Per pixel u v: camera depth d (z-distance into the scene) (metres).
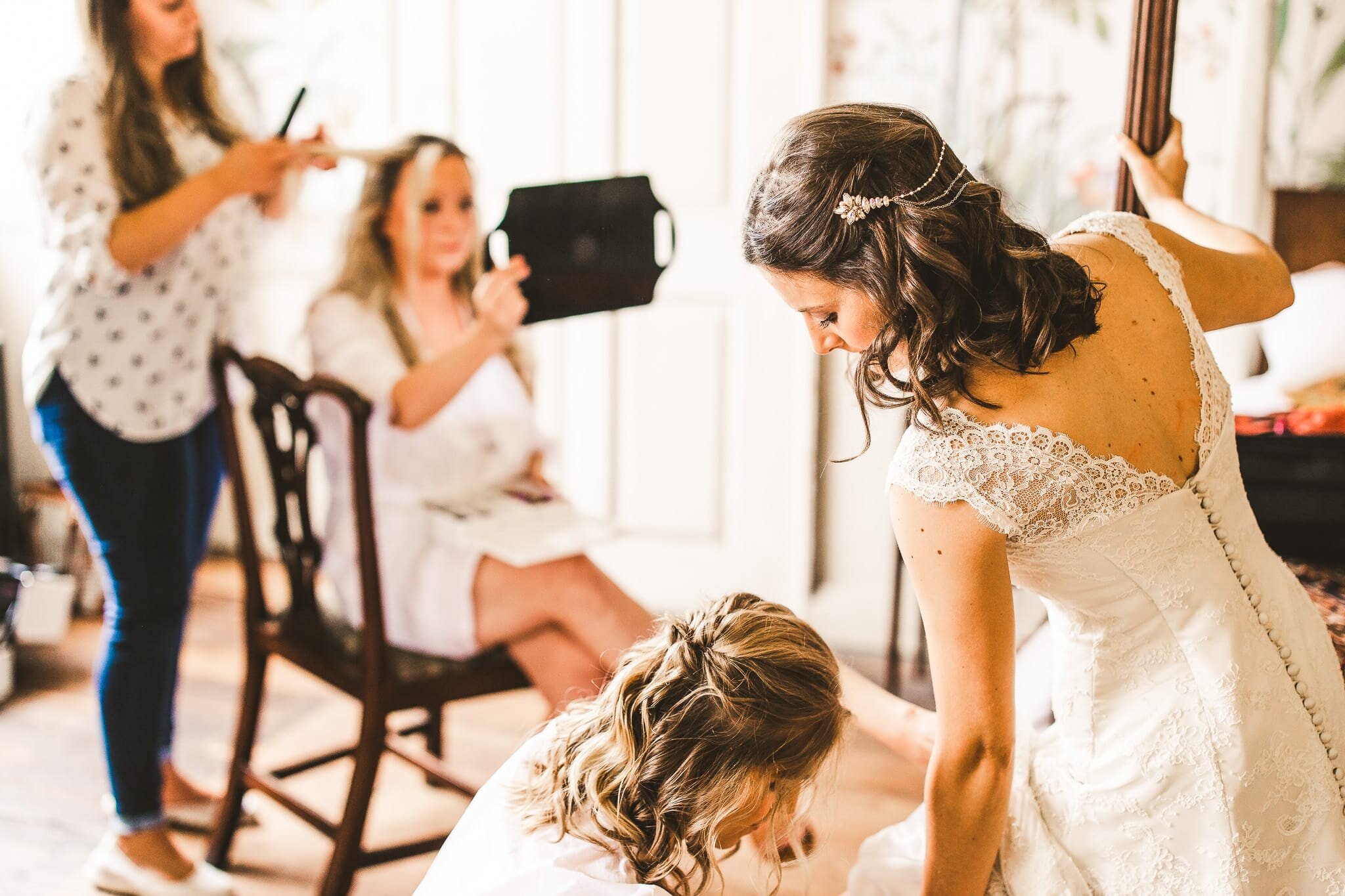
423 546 2.04
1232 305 1.19
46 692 2.82
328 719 2.72
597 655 1.99
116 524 2.02
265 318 3.46
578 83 3.12
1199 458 1.05
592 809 1.05
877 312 1.00
